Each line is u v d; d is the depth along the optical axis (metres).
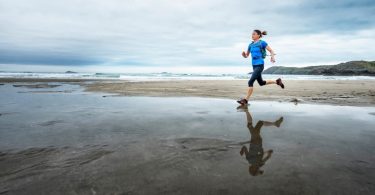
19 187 1.63
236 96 7.35
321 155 2.22
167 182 1.70
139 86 11.64
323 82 16.55
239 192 1.57
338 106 5.31
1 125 3.40
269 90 9.53
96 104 5.55
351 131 3.09
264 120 3.77
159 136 2.83
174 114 4.26
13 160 2.09
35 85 12.30
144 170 1.89
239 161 2.08
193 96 7.33
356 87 11.27
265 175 1.81
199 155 2.21
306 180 1.73
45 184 1.68
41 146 2.46
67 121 3.67
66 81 17.02
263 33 6.03
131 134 2.93
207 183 1.69
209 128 3.24
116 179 1.75
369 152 2.31
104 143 2.56
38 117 3.98
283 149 2.39
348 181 1.72
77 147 2.43
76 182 1.70
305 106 5.30
